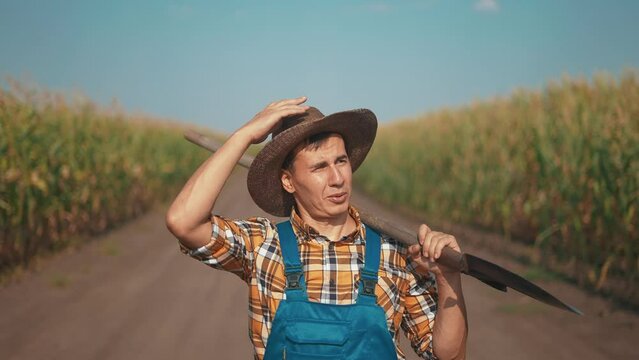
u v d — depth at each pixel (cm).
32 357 471
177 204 182
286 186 202
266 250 191
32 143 841
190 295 675
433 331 192
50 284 715
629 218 650
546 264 787
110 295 671
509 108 1214
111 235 1110
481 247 959
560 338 517
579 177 743
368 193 2197
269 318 186
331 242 188
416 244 184
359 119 196
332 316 176
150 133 1673
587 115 812
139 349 494
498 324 564
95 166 1109
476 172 1130
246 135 190
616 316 569
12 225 785
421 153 1509
